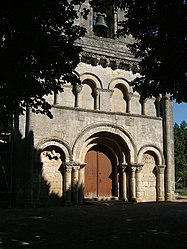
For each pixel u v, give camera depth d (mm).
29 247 10492
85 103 26250
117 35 12844
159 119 28844
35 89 12008
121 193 26828
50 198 23859
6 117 13023
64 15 11227
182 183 63594
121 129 26781
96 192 26594
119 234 12391
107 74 27125
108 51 26969
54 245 10734
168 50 11320
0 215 17906
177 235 12133
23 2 9688
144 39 12039
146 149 27781
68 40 11906
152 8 11203
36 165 23391
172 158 28828
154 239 11469
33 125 23484
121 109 27672
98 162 27031
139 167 26953
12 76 11117
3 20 10086
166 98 29062
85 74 26281
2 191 23641
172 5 10688
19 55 10781
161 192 27969
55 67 11938
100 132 26172
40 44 10766
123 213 18656
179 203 25078
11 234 12453
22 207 22672
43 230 13289
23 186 23031
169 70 11609
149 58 12078
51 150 24391
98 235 12242
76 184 24453
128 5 11781
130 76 28031
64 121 24812
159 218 16422
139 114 28078
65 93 25469
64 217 17062
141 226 14078
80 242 11125
